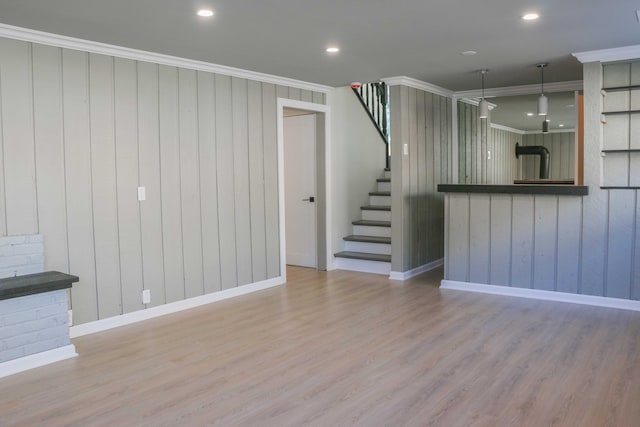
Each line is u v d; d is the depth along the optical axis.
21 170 3.67
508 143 11.74
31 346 3.40
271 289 5.56
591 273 4.75
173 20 3.47
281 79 5.65
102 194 4.14
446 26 3.75
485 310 4.60
